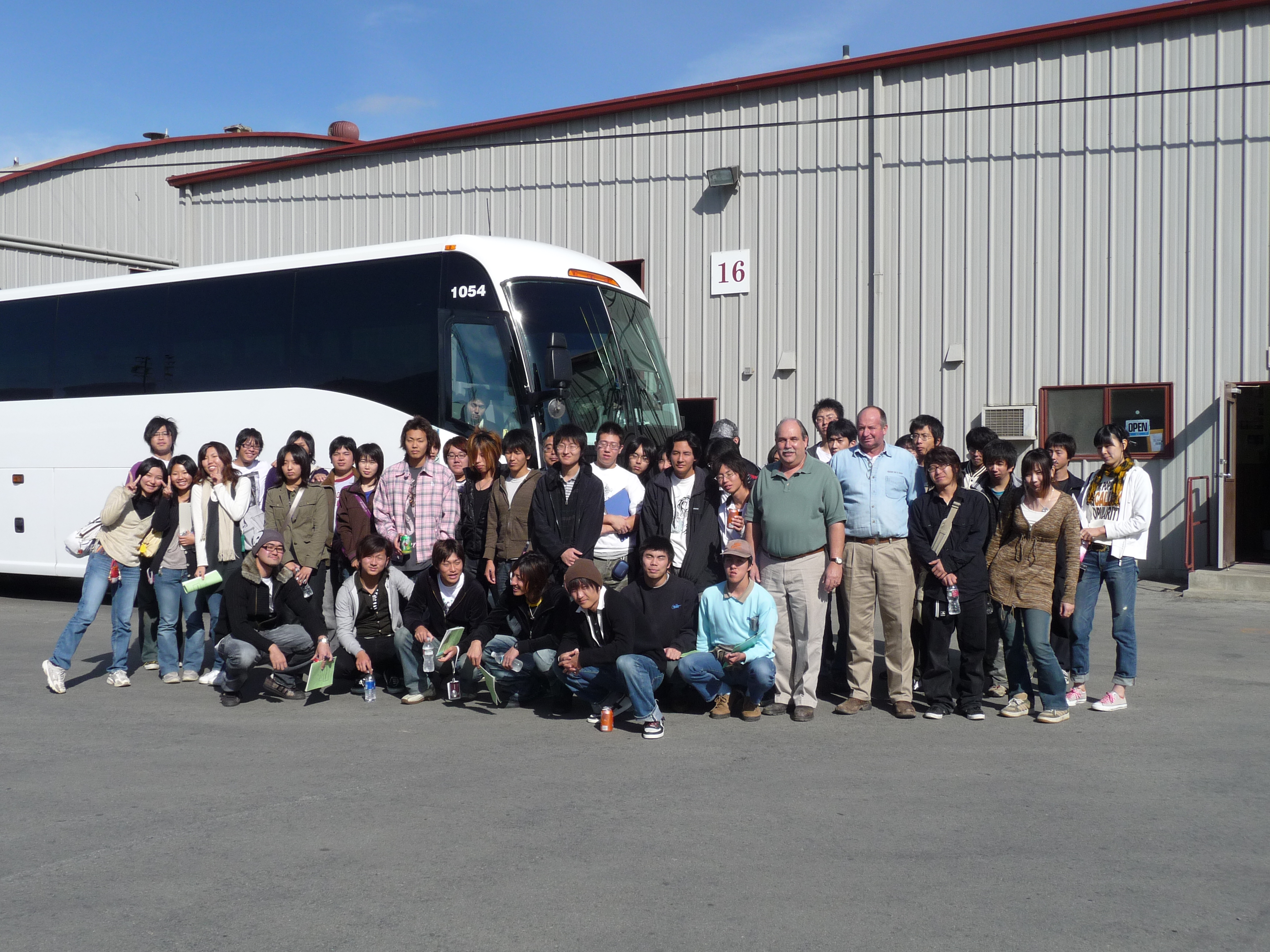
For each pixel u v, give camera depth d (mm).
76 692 8109
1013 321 14602
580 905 4133
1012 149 14586
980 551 7031
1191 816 5164
